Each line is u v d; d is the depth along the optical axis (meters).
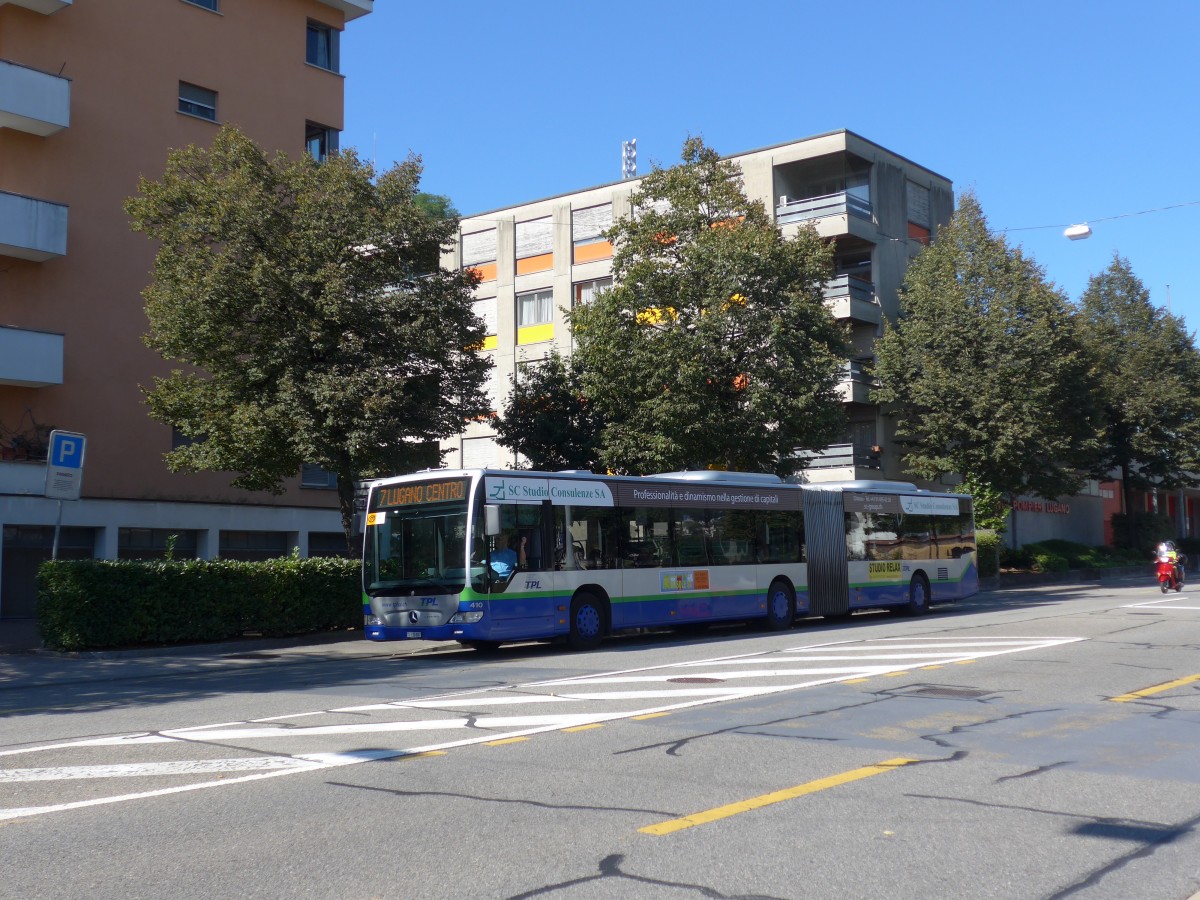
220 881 5.65
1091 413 41.44
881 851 6.15
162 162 29.84
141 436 28.91
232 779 8.09
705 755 8.85
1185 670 14.24
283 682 14.94
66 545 27.45
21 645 20.59
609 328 26.73
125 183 29.06
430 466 23.48
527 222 44.69
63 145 27.95
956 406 38.16
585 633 19.28
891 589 26.16
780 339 25.58
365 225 22.08
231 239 21.73
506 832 6.55
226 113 31.41
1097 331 50.94
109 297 28.56
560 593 18.88
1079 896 5.44
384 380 21.59
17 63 26.34
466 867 5.86
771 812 7.01
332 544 33.50
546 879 5.65
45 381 26.44
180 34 30.50
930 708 11.20
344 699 12.61
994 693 12.23
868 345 41.19
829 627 23.44
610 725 10.32
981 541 39.03
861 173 41.34
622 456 27.45
